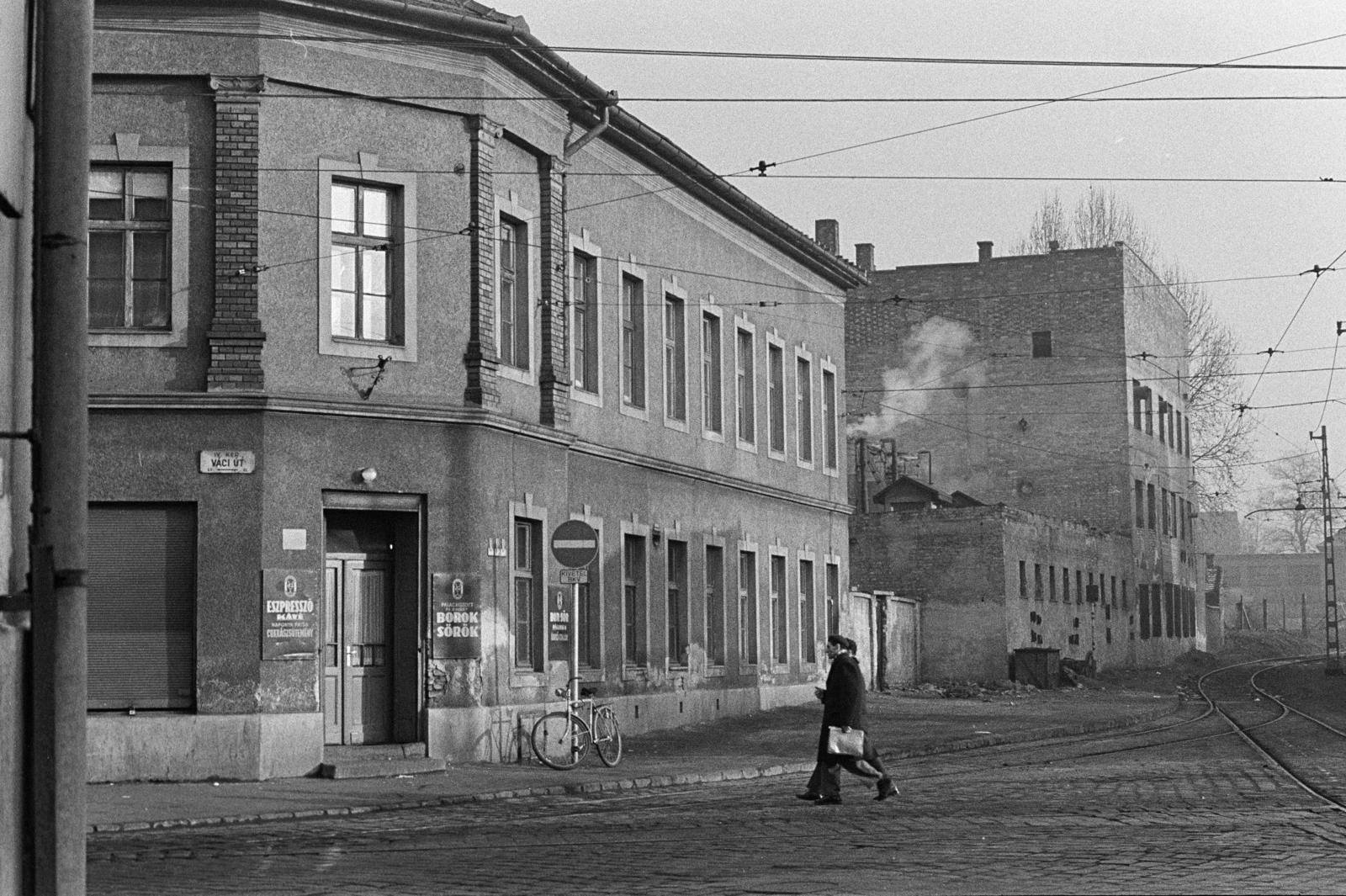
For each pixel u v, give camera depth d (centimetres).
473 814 2027
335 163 2553
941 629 6328
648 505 3547
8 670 846
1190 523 9688
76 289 877
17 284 916
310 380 2509
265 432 2448
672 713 3631
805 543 4681
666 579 3631
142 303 2462
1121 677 7112
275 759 2412
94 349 2431
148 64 2441
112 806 2047
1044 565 6794
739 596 4103
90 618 2416
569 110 3066
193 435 2433
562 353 3011
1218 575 11194
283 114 2503
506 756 2725
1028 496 7981
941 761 2986
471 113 2700
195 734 2386
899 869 1438
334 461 2522
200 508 2430
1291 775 2570
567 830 1797
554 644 2945
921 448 8175
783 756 2944
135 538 2438
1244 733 3809
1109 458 7881
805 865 1473
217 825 1906
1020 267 8069
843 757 2122
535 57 2797
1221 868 1428
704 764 2759
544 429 2881
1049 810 1995
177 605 2431
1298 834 1711
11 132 887
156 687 2416
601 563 3281
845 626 5016
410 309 2620
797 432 4638
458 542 2645
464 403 2673
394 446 2588
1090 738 3688
